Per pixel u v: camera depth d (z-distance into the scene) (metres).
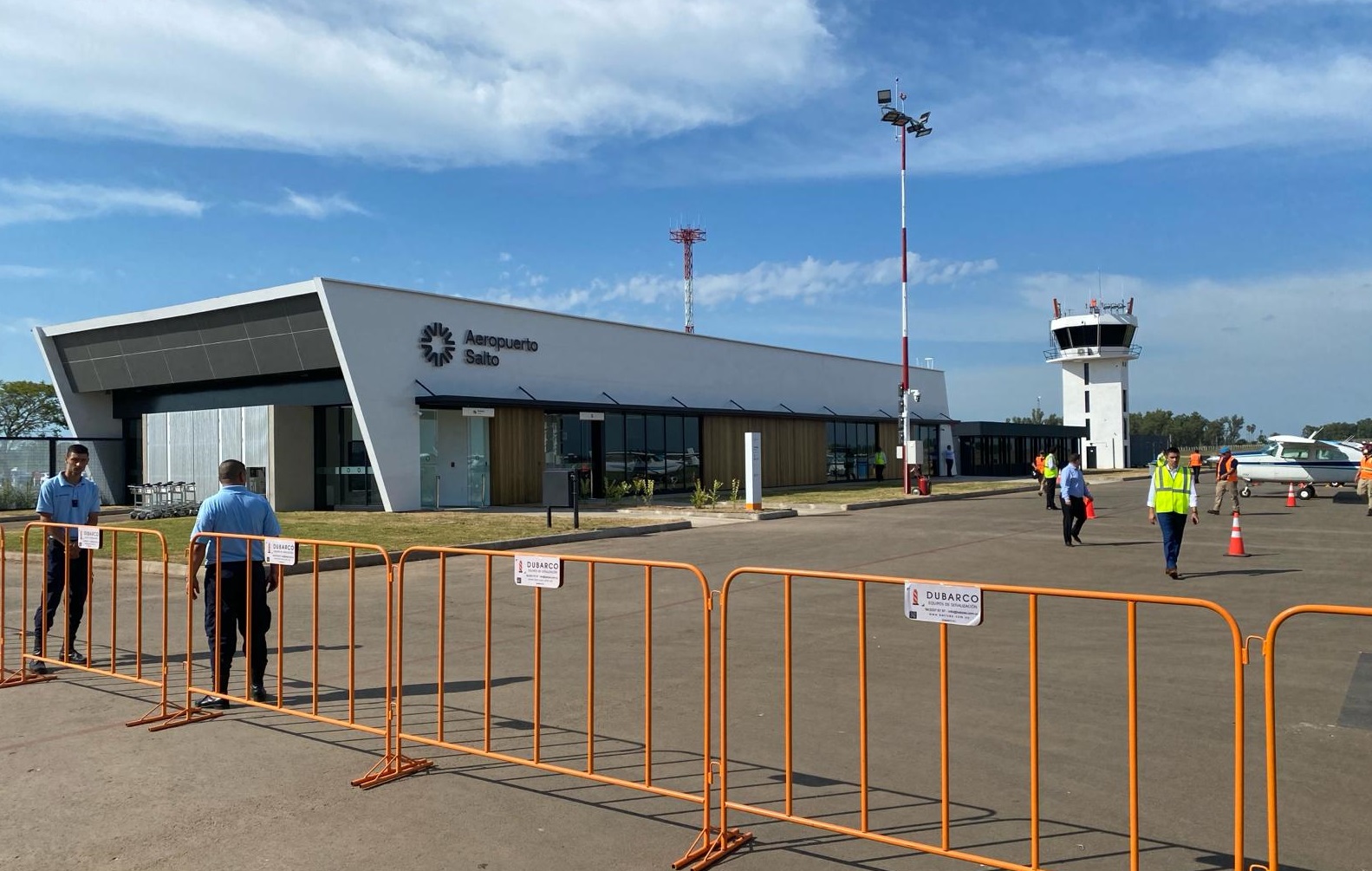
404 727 6.41
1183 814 4.76
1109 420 73.81
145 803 5.04
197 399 30.52
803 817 4.60
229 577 7.08
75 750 6.00
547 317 30.73
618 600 11.93
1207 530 20.81
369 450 25.31
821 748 5.87
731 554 16.62
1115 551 16.67
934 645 8.99
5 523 24.84
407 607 11.51
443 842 4.51
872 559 15.75
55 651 9.12
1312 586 12.54
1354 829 4.56
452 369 27.58
